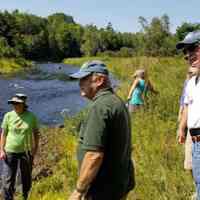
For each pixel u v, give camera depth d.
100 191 3.93
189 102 4.27
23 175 8.05
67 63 96.12
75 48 126.06
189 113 4.25
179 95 13.06
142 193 6.35
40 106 23.81
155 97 13.10
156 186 6.36
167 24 65.44
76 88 34.25
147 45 64.25
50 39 118.44
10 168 7.92
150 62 34.88
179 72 21.95
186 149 5.28
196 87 4.21
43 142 13.23
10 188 7.93
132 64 41.16
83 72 4.03
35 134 8.08
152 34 64.31
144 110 12.36
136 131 10.38
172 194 5.95
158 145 8.64
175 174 6.45
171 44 60.00
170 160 7.26
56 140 13.27
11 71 55.34
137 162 7.73
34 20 121.50
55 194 8.34
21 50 103.94
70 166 9.64
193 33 4.29
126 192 4.18
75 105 24.31
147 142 9.08
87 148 3.80
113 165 3.92
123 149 3.95
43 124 17.94
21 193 8.45
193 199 5.61
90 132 3.81
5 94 28.28
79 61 94.50
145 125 10.80
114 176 3.93
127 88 21.98
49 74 51.00
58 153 11.45
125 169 4.03
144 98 12.95
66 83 38.84
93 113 3.85
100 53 105.50
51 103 25.11
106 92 3.99
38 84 36.97
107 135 3.84
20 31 113.19
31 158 8.08
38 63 87.38
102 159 3.83
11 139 7.90
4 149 7.95
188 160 5.29
